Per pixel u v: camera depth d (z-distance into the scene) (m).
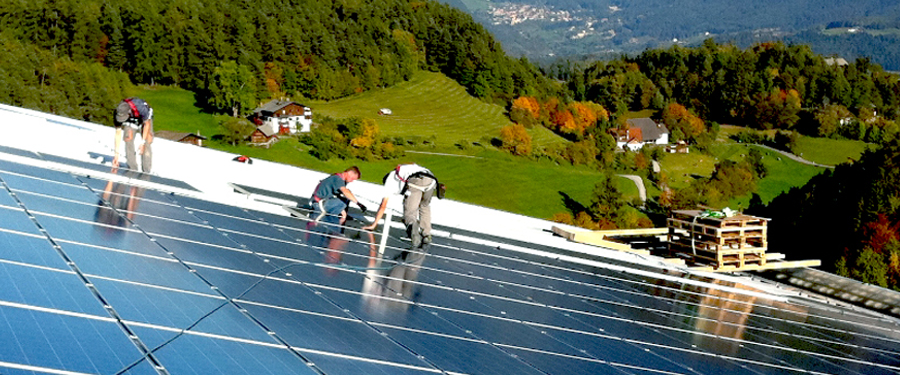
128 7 149.88
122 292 7.07
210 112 142.25
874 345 14.71
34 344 5.31
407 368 7.05
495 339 8.80
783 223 70.12
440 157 141.25
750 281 19.95
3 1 141.62
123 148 22.61
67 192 11.52
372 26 197.25
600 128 178.62
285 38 169.62
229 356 6.19
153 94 144.50
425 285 10.81
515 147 148.88
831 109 197.12
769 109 196.12
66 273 7.14
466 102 183.25
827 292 22.11
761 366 10.53
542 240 19.41
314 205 15.78
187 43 149.12
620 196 119.12
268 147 128.88
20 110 29.88
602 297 12.99
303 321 7.67
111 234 9.33
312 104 166.00
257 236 11.59
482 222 21.73
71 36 146.50
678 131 188.12
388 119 164.38
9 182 11.11
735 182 144.75
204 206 13.38
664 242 24.94
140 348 5.84
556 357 8.62
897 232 60.19
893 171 62.25
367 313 8.59
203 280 8.27
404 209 14.23
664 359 9.70
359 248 12.65
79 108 124.50
